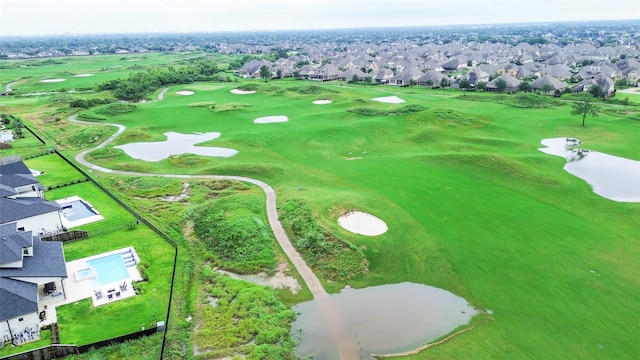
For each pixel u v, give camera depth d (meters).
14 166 69.19
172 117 115.62
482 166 73.75
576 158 81.31
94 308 41.41
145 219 59.41
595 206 60.88
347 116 110.69
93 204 65.50
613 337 36.88
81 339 37.22
